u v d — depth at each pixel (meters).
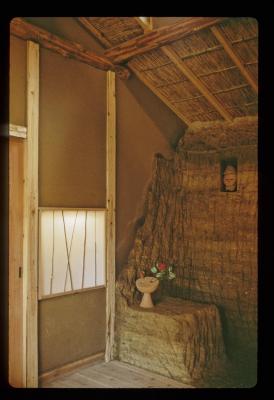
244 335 3.66
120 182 3.72
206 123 4.08
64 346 3.14
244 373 3.24
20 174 2.84
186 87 3.80
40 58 2.99
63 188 3.16
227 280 3.81
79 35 3.39
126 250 3.77
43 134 3.01
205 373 3.22
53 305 3.06
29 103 2.86
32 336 2.85
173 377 3.15
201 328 3.36
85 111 3.37
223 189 3.96
